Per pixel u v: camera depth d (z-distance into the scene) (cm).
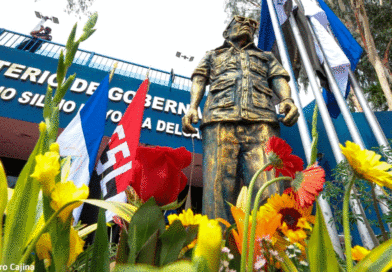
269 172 191
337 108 642
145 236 42
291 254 63
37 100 599
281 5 526
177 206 52
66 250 38
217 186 201
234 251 61
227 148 211
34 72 633
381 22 1127
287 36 582
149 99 701
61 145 263
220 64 258
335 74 534
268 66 263
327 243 44
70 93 629
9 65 615
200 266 25
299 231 64
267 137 213
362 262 43
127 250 46
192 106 237
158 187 54
